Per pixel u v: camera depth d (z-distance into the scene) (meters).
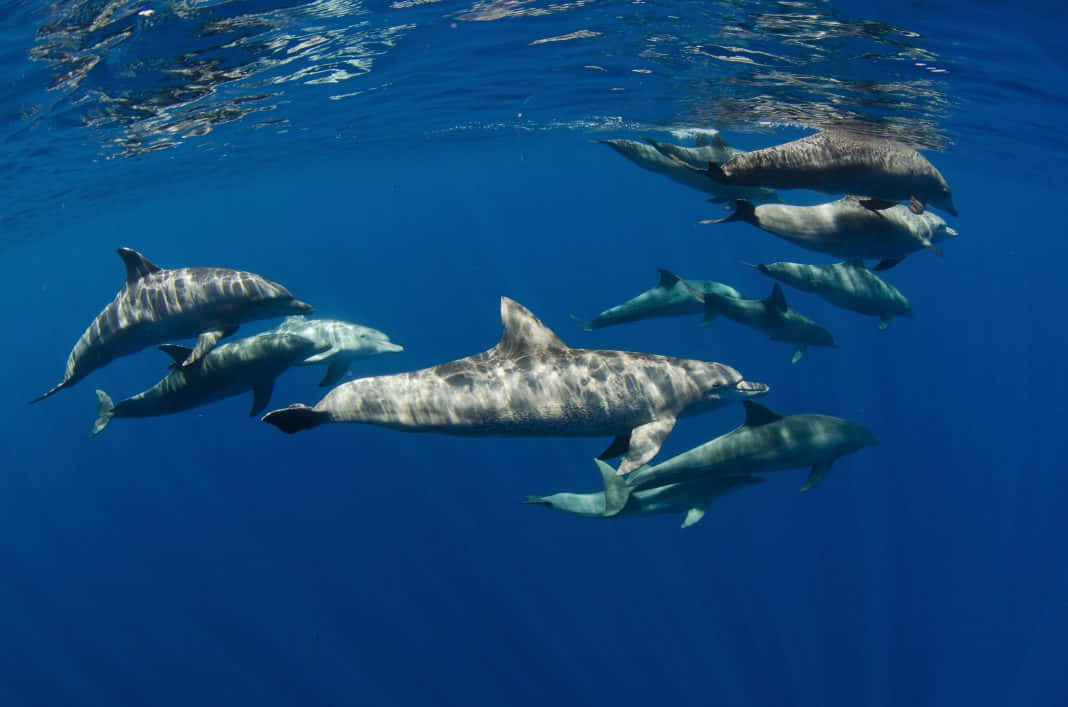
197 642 24.97
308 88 16.70
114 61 11.90
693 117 20.58
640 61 14.81
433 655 23.22
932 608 23.64
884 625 22.89
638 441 5.95
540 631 23.61
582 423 6.09
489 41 13.43
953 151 22.73
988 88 13.56
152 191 33.47
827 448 8.27
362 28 12.09
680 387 6.34
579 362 6.21
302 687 22.56
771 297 11.73
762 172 6.15
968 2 9.28
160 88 14.33
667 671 21.80
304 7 10.58
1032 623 23.25
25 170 19.62
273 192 47.03
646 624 23.39
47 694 23.86
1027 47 10.85
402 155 35.81
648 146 10.50
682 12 11.18
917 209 6.87
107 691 23.77
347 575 26.72
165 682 23.67
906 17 10.11
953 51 11.46
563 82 17.44
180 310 7.75
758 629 22.78
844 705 20.38
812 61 12.97
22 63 11.05
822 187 6.40
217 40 11.65
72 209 31.61
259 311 7.91
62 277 82.75
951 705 20.28
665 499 9.00
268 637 24.66
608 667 22.19
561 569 25.81
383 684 22.34
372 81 16.62
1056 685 20.70
